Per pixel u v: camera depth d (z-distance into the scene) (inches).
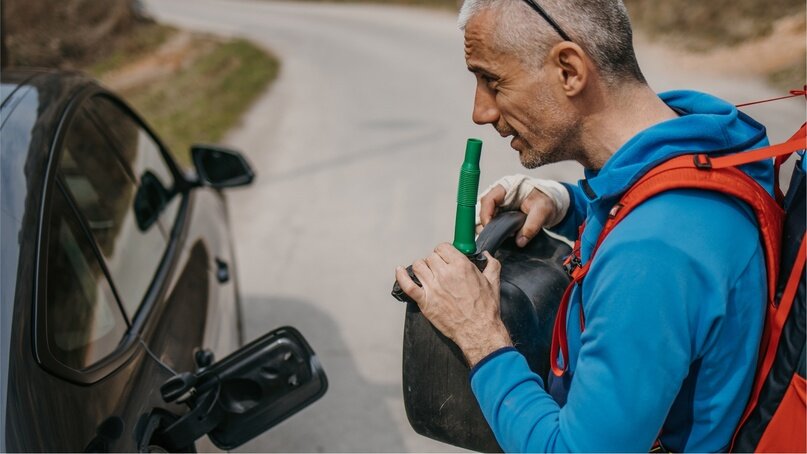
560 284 63.2
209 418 74.7
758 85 396.2
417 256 210.5
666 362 47.0
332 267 204.1
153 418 75.6
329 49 726.5
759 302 49.1
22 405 63.3
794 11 480.1
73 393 68.4
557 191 68.6
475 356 55.6
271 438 135.4
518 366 54.7
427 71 531.2
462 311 55.9
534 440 51.6
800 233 50.2
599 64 51.4
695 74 428.5
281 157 317.1
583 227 60.9
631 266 47.5
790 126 276.8
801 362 49.4
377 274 199.6
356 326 173.6
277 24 1115.3
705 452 52.6
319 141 340.2
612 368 47.7
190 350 92.7
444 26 895.7
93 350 76.4
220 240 139.0
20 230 74.9
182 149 347.9
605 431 48.1
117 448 68.8
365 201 253.6
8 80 98.6
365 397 147.1
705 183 48.4
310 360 76.4
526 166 56.7
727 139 50.6
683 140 49.8
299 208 249.8
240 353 76.4
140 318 89.5
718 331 48.1
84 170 96.7
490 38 52.6
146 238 107.7
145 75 674.8
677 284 46.8
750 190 49.4
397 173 282.5
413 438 136.1
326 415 141.7
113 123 119.3
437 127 350.9
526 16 51.4
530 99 53.2
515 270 63.0
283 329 77.1
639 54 486.6
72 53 715.4
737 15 499.5
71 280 79.1
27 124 88.9
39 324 69.4
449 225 231.5
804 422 49.7
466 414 59.0
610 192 50.7
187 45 814.5
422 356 58.6
